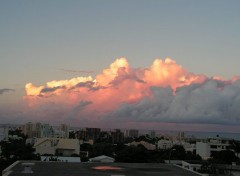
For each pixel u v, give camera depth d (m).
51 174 21.45
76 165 26.45
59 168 24.30
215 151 104.31
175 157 86.19
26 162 26.81
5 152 73.12
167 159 80.31
